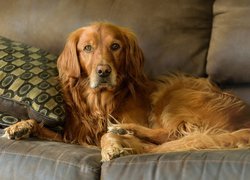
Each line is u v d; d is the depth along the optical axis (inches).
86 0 93.7
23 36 98.3
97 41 77.7
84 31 79.6
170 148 67.8
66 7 94.7
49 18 95.7
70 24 93.2
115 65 77.8
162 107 80.8
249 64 80.2
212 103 78.1
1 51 83.7
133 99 81.1
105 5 91.8
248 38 80.4
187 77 84.9
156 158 59.3
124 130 74.3
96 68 76.3
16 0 100.8
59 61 82.0
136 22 88.7
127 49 80.3
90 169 61.7
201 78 84.5
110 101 79.7
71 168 62.5
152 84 84.8
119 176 59.2
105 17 90.8
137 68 81.5
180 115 77.7
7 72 79.4
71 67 80.0
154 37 87.4
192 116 77.1
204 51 86.4
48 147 68.2
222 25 84.2
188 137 68.9
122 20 89.5
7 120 78.3
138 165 59.2
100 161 63.8
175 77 84.9
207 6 88.9
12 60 81.8
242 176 52.7
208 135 68.6
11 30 99.5
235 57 81.0
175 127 76.6
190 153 58.9
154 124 80.7
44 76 79.7
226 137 67.4
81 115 80.0
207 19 88.3
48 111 74.4
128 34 81.0
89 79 78.6
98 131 79.4
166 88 83.4
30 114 76.1
